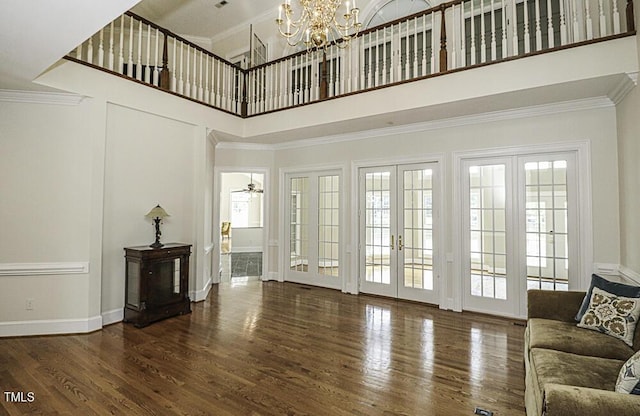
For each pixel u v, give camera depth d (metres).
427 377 2.87
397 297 5.45
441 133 4.98
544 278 4.30
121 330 3.97
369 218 5.78
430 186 5.17
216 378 2.83
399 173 5.45
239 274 7.59
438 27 4.98
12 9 2.21
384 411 2.38
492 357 3.27
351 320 4.38
